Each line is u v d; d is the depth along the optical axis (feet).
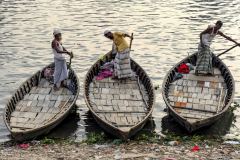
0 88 54.90
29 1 106.32
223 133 42.88
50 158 34.94
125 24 85.20
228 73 49.80
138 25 84.48
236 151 36.91
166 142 39.88
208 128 43.73
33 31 80.38
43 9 97.81
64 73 48.60
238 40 74.79
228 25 84.17
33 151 37.11
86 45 72.59
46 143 39.81
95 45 72.69
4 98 51.85
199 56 50.78
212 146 38.50
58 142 40.27
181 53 68.44
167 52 68.90
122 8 98.43
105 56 53.42
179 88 48.42
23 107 44.75
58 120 42.27
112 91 47.73
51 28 82.48
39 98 46.68
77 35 78.18
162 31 80.38
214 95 46.85
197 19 88.84
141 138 40.93
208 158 34.68
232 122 45.29
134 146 38.34
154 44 72.84
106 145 38.99
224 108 43.04
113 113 43.45
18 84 56.49
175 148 37.68
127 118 42.50
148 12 94.68
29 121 42.04
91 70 50.72
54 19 89.04
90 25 84.53
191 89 48.16
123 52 49.14
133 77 50.70
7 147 39.01
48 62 64.90
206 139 41.04
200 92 47.50
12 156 35.63
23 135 39.22
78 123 45.19
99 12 94.73
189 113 43.45
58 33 47.70
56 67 48.34
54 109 44.55
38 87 49.19
